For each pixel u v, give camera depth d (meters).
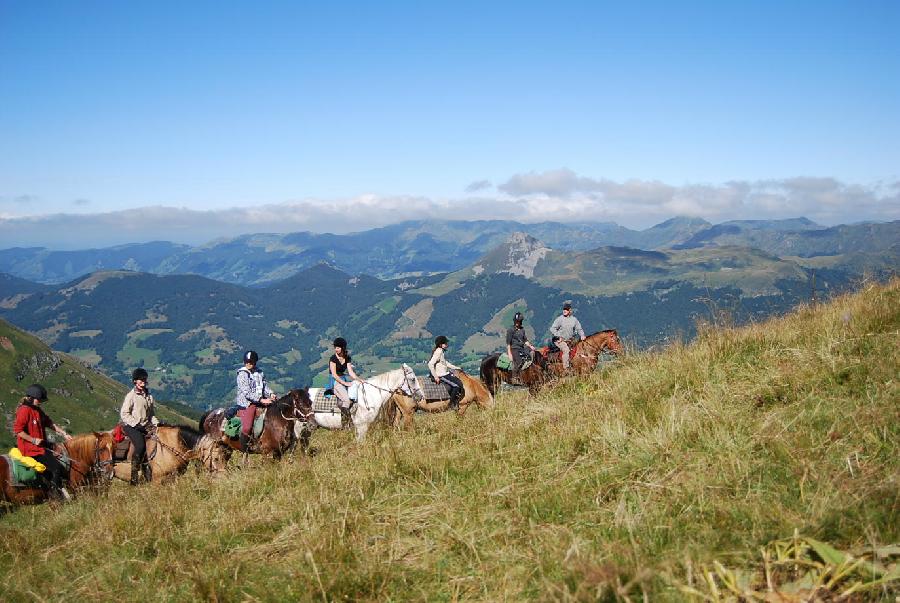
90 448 11.43
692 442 6.68
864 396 6.62
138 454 11.42
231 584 5.53
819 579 3.73
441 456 8.34
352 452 10.25
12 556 7.56
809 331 9.77
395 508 6.77
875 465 5.15
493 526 5.93
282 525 6.96
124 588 5.96
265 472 9.59
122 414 11.50
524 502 6.25
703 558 4.29
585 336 15.44
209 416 12.10
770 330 10.55
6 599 6.20
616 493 6.06
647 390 9.20
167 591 5.73
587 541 5.04
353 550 5.75
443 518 6.30
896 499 4.38
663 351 11.40
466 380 14.38
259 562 6.05
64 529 8.54
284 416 11.91
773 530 4.53
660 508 5.48
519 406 12.02
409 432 11.66
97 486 10.95
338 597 5.01
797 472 5.37
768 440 6.15
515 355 14.87
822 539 4.27
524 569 4.96
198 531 7.20
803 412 6.59
